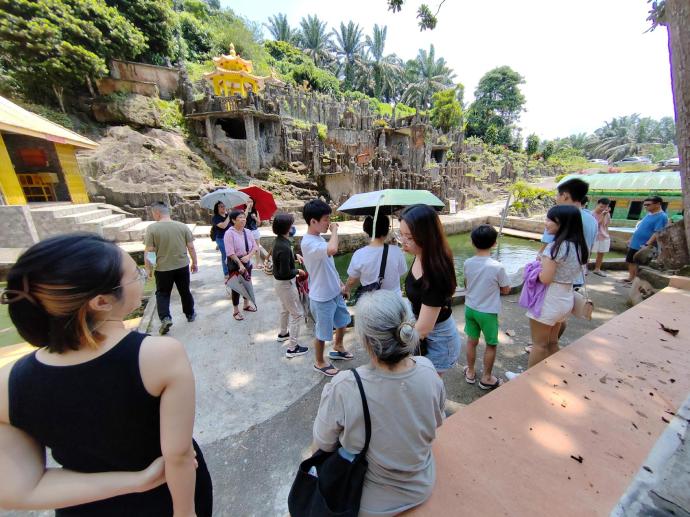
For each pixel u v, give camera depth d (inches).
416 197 104.7
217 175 555.5
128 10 610.9
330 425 43.1
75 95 519.2
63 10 466.0
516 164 1402.6
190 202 444.1
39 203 367.9
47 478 34.0
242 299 196.5
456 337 86.7
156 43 673.6
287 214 125.9
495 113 1932.8
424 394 42.8
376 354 40.9
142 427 35.0
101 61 495.8
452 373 123.8
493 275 103.6
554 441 68.9
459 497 55.5
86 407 32.2
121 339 34.1
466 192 859.4
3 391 31.6
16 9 430.9
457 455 65.2
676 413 77.0
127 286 33.9
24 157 370.3
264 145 639.1
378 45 1683.1
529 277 105.6
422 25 257.6
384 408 40.9
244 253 164.2
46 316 30.5
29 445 33.6
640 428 72.4
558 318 98.0
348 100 1328.7
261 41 1523.1
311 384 116.9
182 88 630.5
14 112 305.4
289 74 1291.8
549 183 1076.5
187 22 999.0
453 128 1310.3
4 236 272.5
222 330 156.8
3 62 464.1
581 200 121.2
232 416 101.7
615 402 80.8
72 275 28.5
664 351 103.4
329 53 1679.4
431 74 1754.4
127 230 355.3
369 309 41.8
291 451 88.6
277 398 109.7
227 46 1096.2
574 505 54.6
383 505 44.0
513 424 73.8
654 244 187.0
